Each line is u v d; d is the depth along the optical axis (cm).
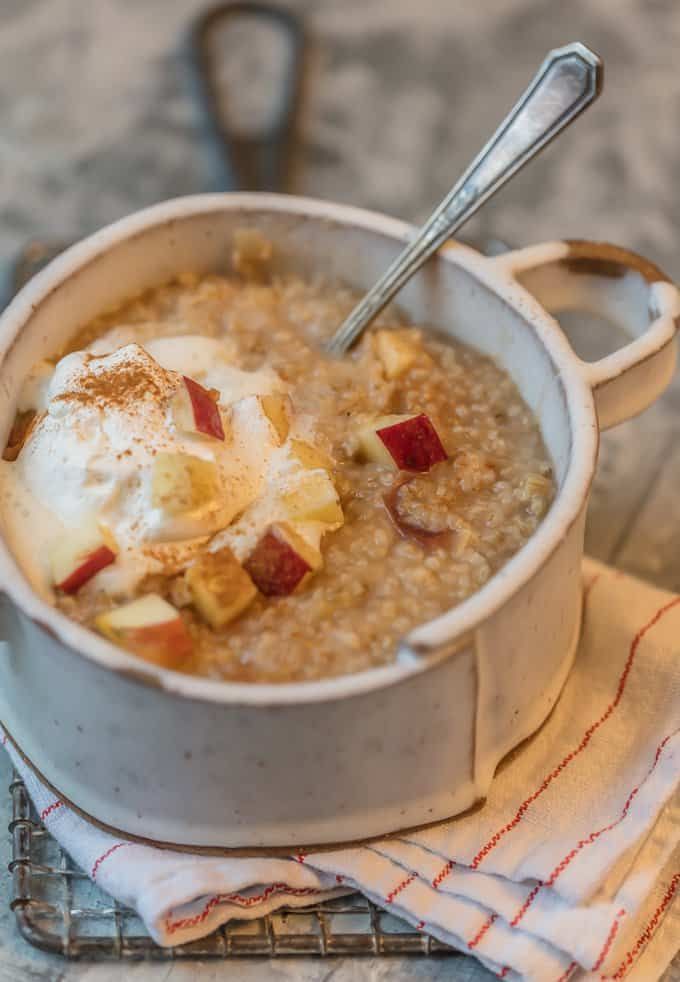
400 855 41
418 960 41
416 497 43
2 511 42
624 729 44
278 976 41
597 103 64
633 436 54
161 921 40
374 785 40
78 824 42
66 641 38
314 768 39
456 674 39
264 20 68
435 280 47
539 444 45
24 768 43
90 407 42
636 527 52
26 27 67
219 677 39
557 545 39
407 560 42
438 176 62
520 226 60
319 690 37
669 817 42
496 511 43
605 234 60
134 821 41
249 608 41
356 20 68
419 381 46
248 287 49
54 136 63
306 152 62
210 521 41
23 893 41
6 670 41
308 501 42
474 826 42
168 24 67
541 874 40
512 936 40
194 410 42
